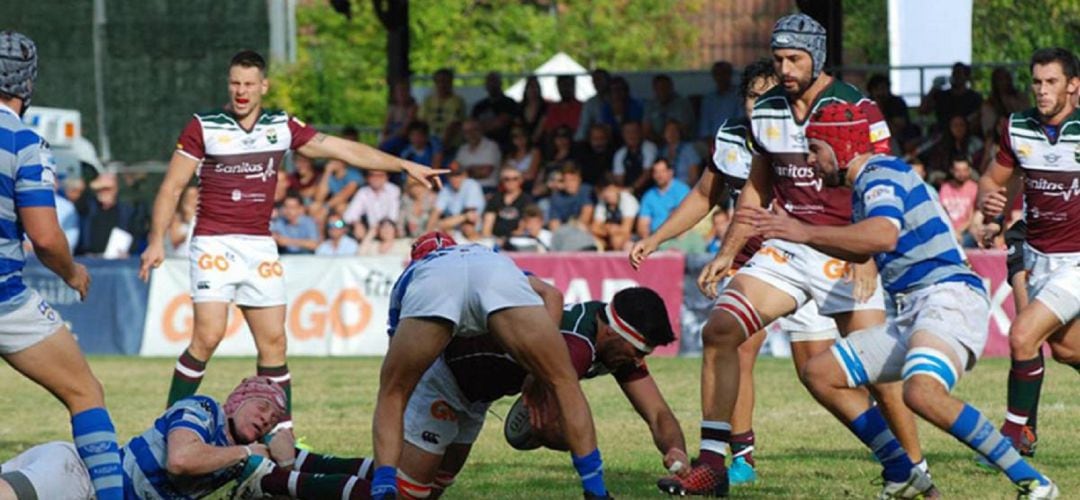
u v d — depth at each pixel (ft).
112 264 155.74
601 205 155.43
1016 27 195.21
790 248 67.36
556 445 59.41
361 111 297.94
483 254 55.93
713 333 66.39
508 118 176.45
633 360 58.90
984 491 66.69
